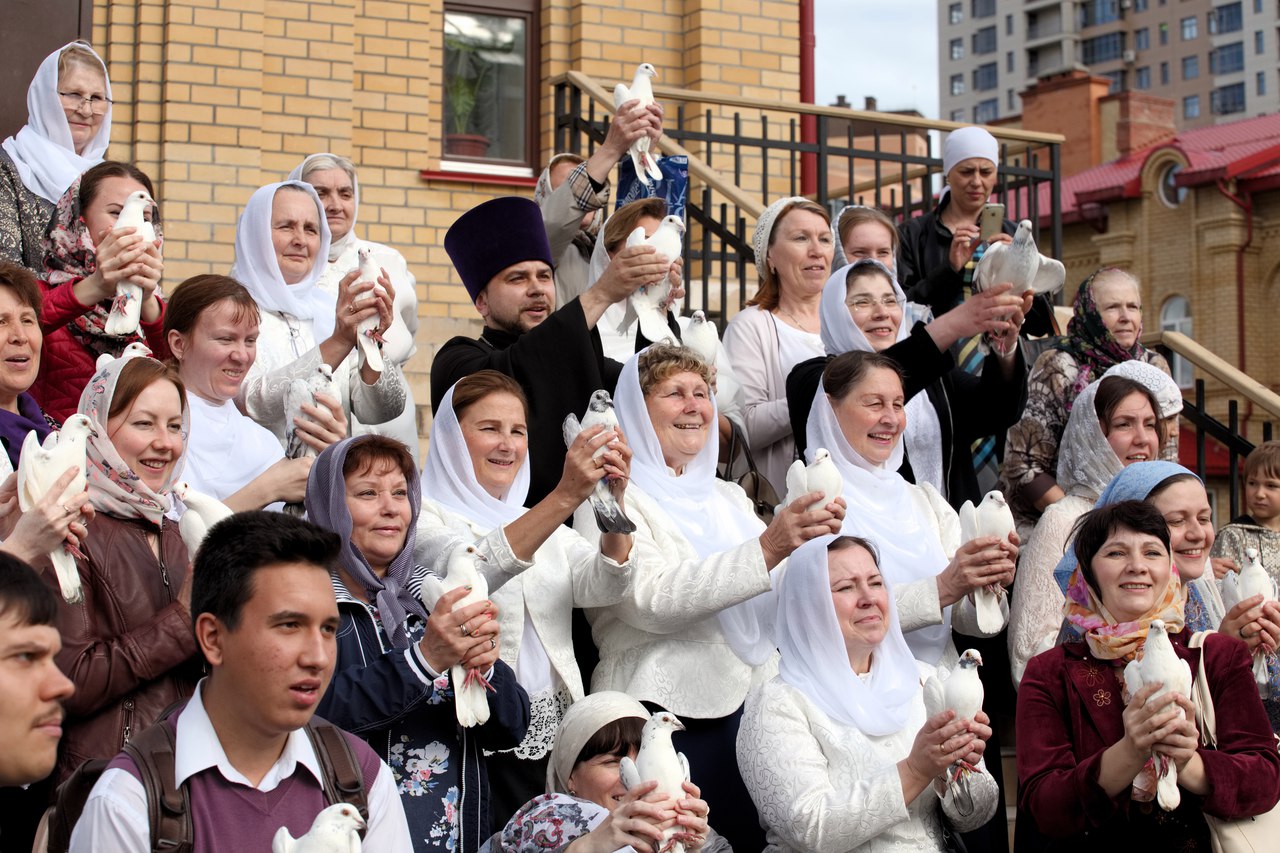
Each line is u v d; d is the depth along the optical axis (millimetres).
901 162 9031
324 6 9273
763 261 6543
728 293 9070
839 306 6020
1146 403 5695
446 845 4078
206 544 3396
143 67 8820
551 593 4828
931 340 5656
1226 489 22531
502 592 4715
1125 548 4574
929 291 6875
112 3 8781
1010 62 87125
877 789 4344
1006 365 5863
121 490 4035
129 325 4809
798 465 4848
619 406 5289
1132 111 31906
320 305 6180
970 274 7090
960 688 4316
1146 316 29531
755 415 6062
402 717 4066
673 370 5254
